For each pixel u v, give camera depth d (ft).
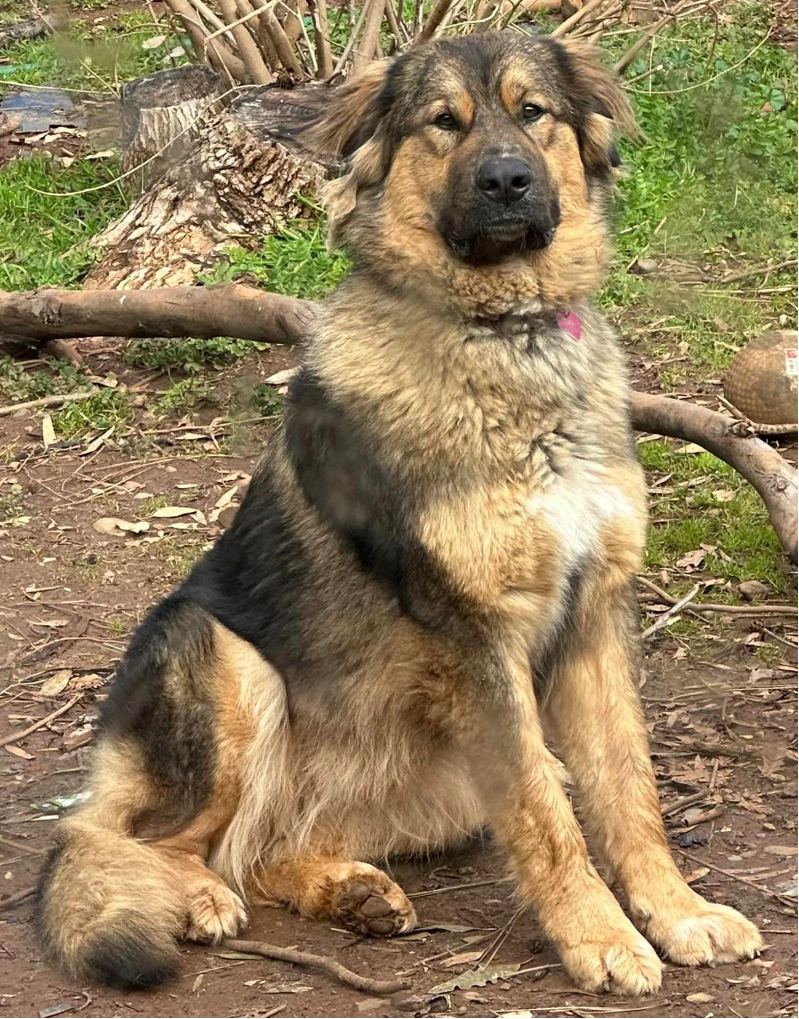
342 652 6.88
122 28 17.97
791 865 6.97
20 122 16.46
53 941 6.61
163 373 11.37
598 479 6.77
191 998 6.46
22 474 10.21
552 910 6.52
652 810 6.73
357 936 6.79
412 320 6.89
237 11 13.71
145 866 6.68
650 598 8.81
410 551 6.66
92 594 9.11
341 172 7.30
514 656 6.66
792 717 7.88
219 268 11.99
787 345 10.22
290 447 7.13
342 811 7.07
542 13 14.71
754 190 13.28
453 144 6.93
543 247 6.92
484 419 6.68
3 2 20.04
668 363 10.91
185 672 6.97
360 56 13.19
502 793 6.60
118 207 14.08
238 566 7.18
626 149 13.76
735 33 16.08
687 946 6.50
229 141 12.75
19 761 7.89
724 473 9.76
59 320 11.05
